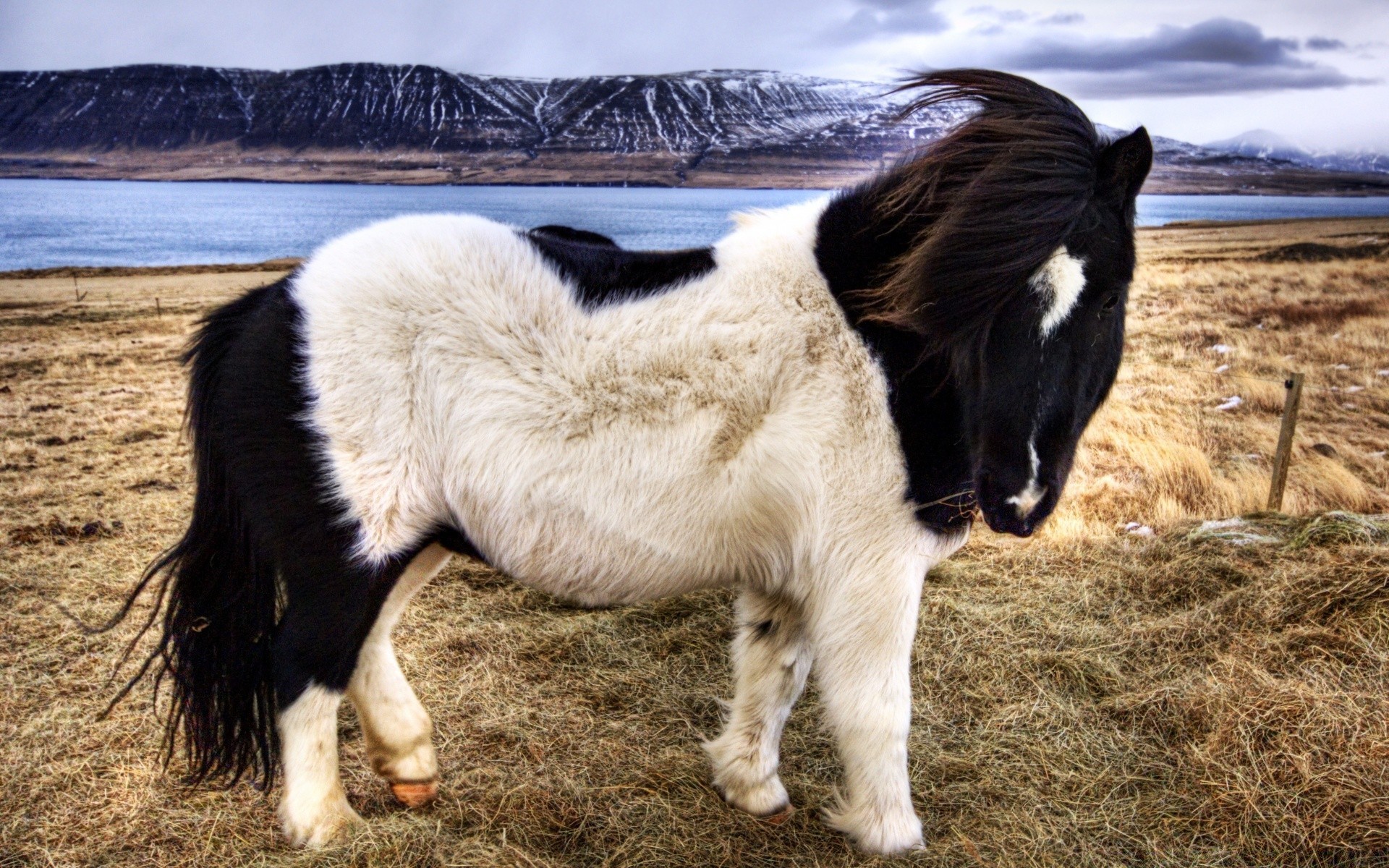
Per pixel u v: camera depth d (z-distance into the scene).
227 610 2.23
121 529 4.71
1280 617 3.39
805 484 2.17
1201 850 2.41
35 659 3.22
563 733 2.99
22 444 6.66
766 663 2.58
